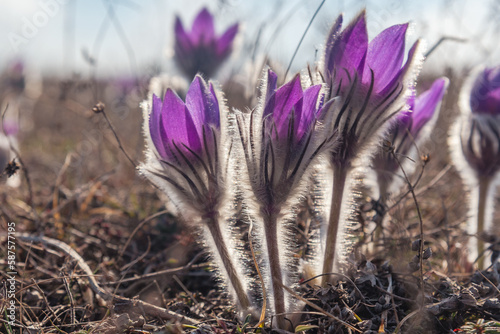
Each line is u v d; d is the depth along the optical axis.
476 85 0.33
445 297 0.28
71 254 0.33
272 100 0.23
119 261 0.35
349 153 0.26
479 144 0.33
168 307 0.30
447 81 0.31
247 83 0.40
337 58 0.25
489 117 0.33
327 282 0.28
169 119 0.24
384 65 0.25
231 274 0.26
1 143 0.43
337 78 0.25
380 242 0.34
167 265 0.35
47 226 0.41
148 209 0.43
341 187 0.27
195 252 0.36
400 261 0.31
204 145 0.25
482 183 0.34
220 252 0.26
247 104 0.39
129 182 0.52
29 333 0.27
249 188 0.25
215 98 0.25
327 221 0.28
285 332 0.25
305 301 0.25
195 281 0.34
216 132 0.25
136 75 0.51
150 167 0.25
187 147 0.24
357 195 0.28
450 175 0.48
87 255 0.37
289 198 0.25
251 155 0.24
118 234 0.39
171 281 0.33
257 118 0.24
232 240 0.27
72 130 0.76
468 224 0.35
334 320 0.26
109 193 0.51
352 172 0.27
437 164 0.50
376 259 0.32
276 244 0.25
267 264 0.26
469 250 0.34
